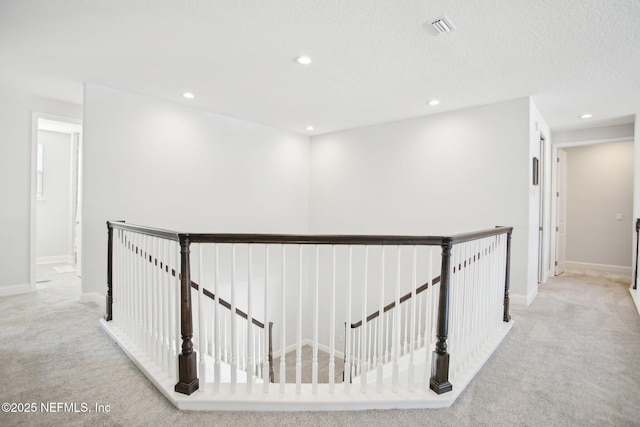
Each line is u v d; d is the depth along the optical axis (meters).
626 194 5.66
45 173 6.00
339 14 2.22
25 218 4.00
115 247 2.91
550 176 5.45
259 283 5.07
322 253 5.50
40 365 2.29
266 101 4.10
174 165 4.25
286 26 2.38
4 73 3.29
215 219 4.71
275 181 5.52
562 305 3.88
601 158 5.85
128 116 3.83
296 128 5.50
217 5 2.14
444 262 1.92
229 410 1.84
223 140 4.77
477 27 2.35
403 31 2.42
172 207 4.25
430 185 4.62
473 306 2.42
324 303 5.50
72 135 6.13
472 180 4.24
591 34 2.39
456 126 4.38
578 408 1.90
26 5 2.14
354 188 5.47
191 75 3.31
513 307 3.80
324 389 1.98
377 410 1.86
